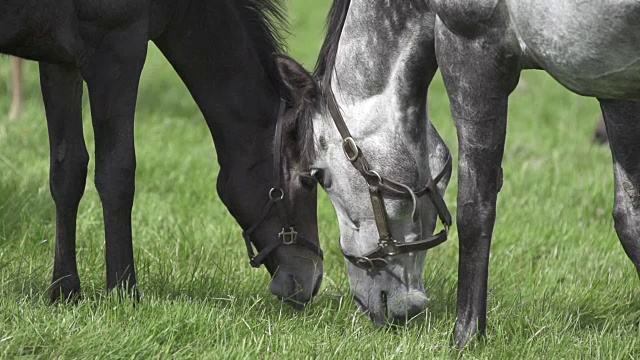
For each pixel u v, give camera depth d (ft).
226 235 43.27
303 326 31.63
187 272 36.70
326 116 31.12
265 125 34.27
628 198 30.60
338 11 30.94
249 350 28.45
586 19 25.07
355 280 31.91
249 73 34.14
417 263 31.37
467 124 28.43
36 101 72.23
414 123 30.22
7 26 30.55
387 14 29.60
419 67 29.68
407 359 28.71
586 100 86.89
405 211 30.55
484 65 27.78
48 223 43.06
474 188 28.63
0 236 39.24
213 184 52.34
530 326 31.86
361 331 31.22
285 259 34.47
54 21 31.04
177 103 75.87
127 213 32.22
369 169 30.40
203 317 30.30
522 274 39.96
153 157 56.44
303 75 31.78
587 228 47.26
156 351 28.55
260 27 34.47
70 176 33.96
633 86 26.11
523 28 26.43
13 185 46.34
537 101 85.51
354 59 30.30
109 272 32.32
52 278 34.27
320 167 31.55
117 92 31.63
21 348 27.61
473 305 28.94
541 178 56.49
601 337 30.73
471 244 28.84
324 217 47.80
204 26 33.60
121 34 31.40
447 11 27.66
